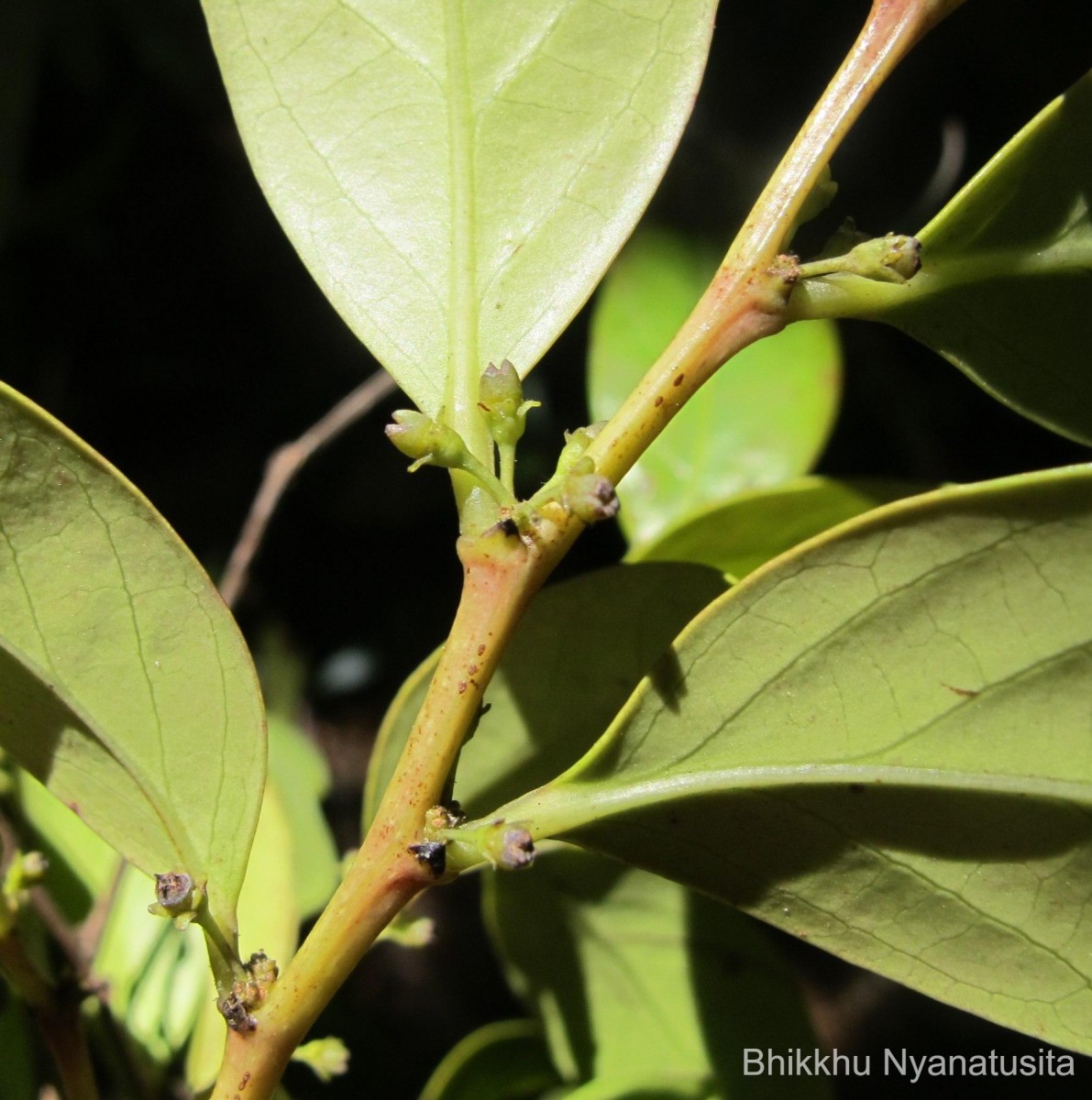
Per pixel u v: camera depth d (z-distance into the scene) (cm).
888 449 59
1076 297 23
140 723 24
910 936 23
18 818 29
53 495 23
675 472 29
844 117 23
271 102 24
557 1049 28
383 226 24
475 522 23
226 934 23
